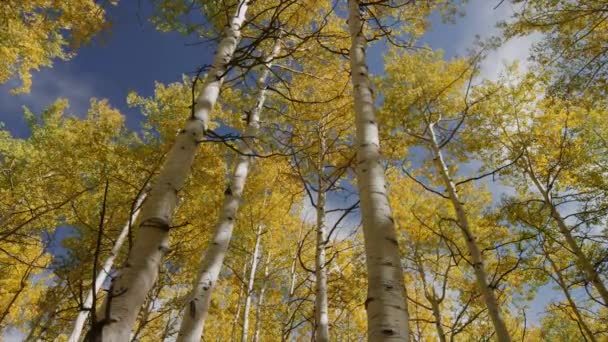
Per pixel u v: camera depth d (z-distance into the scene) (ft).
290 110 21.54
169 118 25.12
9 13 20.27
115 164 21.89
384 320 4.80
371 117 8.33
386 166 24.39
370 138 7.77
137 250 5.61
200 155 21.83
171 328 21.80
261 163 21.95
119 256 24.27
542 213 24.16
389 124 24.23
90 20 19.20
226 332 33.32
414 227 26.07
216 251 11.72
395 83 26.89
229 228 12.64
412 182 28.04
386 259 5.52
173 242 22.18
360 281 20.93
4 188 20.90
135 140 25.54
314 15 21.84
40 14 20.43
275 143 20.38
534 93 26.08
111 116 27.37
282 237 29.35
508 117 26.81
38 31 21.33
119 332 4.61
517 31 18.97
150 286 5.41
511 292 26.27
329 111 20.38
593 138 25.46
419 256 25.14
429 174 27.30
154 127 25.63
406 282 27.45
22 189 21.09
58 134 27.58
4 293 22.09
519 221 24.17
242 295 28.48
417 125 24.57
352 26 11.46
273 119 21.94
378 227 5.99
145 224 6.01
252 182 22.38
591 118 25.61
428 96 25.05
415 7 20.22
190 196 22.02
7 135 28.17
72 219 21.40
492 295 14.84
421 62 26.63
